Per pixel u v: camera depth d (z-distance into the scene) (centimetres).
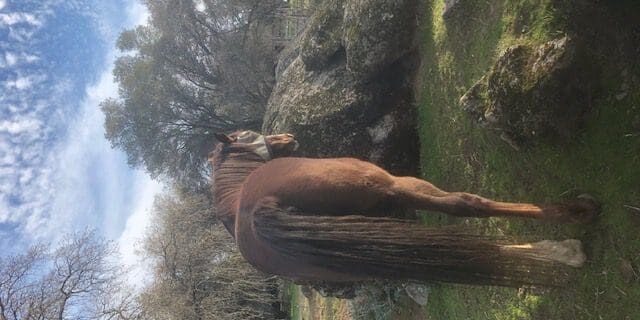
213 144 1616
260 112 1447
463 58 469
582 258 329
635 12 294
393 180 341
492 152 436
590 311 333
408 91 561
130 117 1645
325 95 585
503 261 285
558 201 357
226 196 414
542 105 340
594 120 328
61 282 1143
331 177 330
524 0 383
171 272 1459
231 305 1491
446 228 288
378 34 532
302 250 307
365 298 700
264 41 1447
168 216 1552
